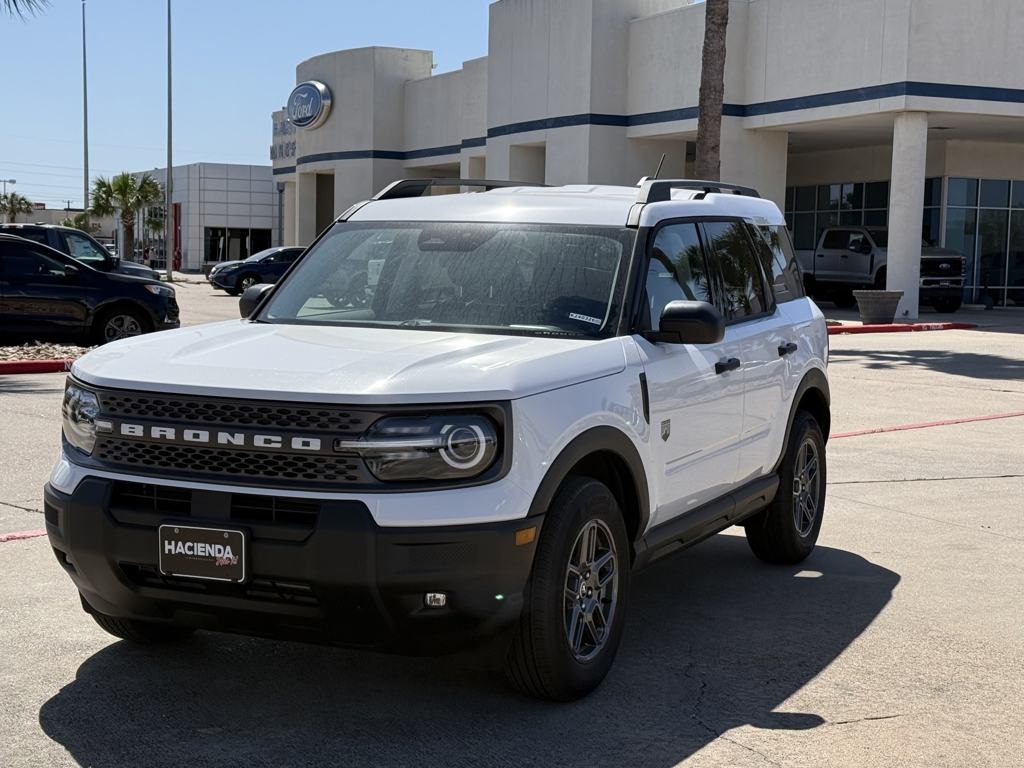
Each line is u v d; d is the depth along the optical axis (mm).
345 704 4621
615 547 4793
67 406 4570
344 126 46375
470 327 5133
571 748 4242
